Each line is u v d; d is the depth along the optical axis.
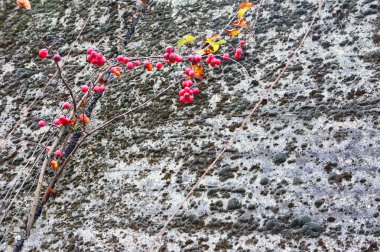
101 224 0.50
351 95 0.49
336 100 0.49
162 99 0.57
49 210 0.53
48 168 0.56
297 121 0.49
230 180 0.48
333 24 0.54
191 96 0.55
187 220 0.47
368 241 0.41
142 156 0.53
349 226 0.42
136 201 0.50
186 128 0.54
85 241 0.49
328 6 0.56
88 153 0.56
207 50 0.58
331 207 0.43
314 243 0.42
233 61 0.57
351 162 0.45
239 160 0.49
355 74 0.50
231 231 0.45
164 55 0.57
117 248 0.48
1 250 0.51
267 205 0.45
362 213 0.42
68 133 0.56
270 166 0.48
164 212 0.48
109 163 0.54
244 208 0.46
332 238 0.42
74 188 0.54
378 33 0.52
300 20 0.57
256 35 0.58
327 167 0.46
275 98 0.52
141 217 0.49
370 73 0.49
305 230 0.43
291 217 0.44
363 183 0.44
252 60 0.56
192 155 0.51
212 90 0.55
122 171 0.53
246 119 0.51
